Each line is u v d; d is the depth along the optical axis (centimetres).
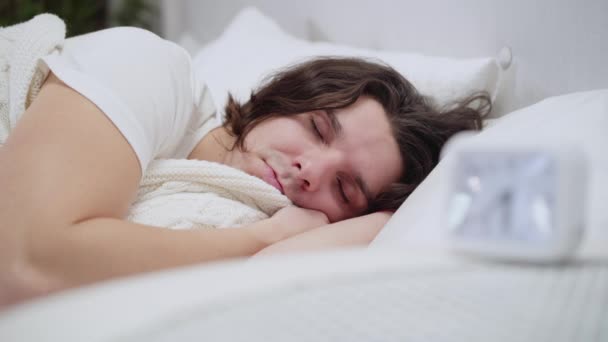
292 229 93
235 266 46
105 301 39
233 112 110
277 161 101
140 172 81
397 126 107
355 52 137
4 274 68
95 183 74
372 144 104
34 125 78
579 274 46
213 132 109
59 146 74
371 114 106
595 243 51
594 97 85
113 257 71
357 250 51
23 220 69
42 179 71
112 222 73
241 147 104
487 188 47
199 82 112
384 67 116
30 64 91
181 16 246
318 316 40
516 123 87
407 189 105
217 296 41
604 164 64
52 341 35
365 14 158
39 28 94
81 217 71
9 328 36
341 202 103
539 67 116
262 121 104
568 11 109
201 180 92
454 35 134
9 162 74
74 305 39
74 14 253
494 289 44
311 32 180
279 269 46
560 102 90
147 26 266
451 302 42
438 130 111
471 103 123
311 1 178
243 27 161
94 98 80
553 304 42
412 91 116
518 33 120
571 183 44
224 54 153
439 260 48
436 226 63
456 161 48
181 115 94
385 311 41
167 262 76
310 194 101
